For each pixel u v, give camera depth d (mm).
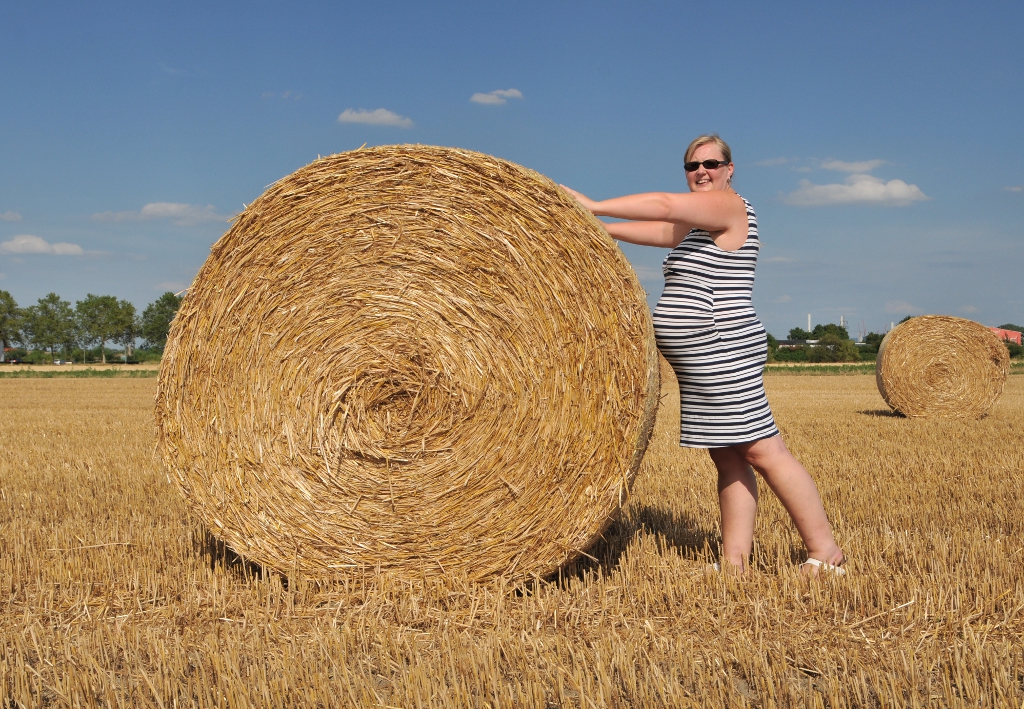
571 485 3752
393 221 3920
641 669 2945
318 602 3814
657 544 4750
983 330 13609
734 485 4129
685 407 3994
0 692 2770
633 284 3627
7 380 36531
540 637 3258
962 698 2625
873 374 35906
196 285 4074
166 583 3957
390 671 3021
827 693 2717
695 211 3797
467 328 3850
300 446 4035
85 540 4812
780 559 4016
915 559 4059
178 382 4109
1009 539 4543
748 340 3898
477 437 3857
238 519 4098
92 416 14727
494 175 3803
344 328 3992
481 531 3875
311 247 4000
